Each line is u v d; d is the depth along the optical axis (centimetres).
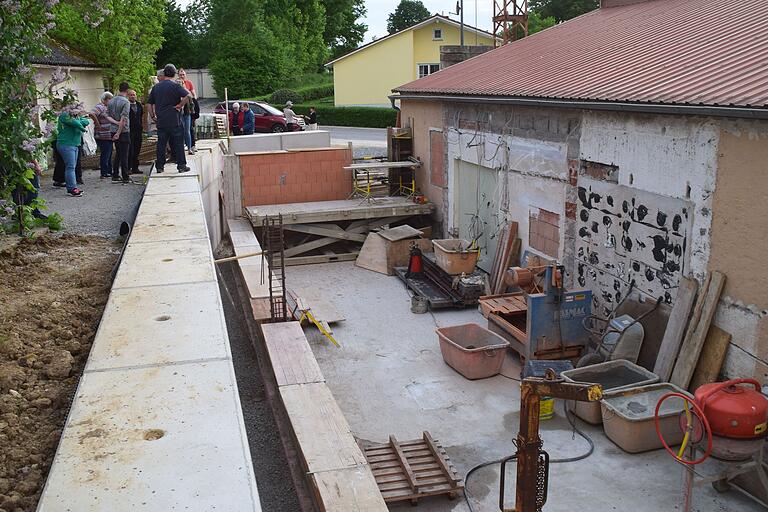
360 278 1323
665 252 754
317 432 576
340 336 1035
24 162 742
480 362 866
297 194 1544
